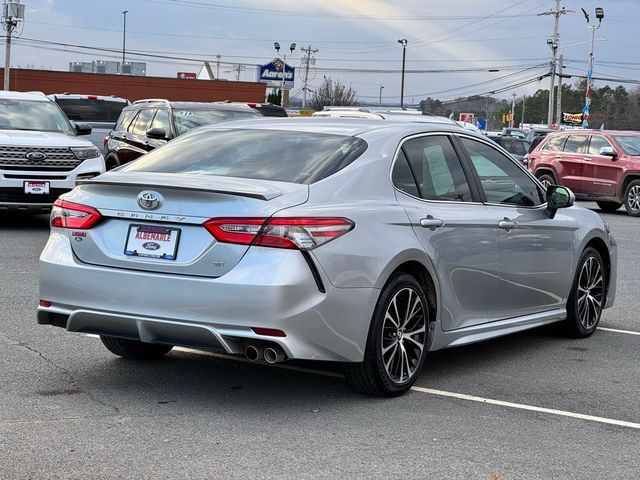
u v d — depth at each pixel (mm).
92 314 5266
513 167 7043
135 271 5176
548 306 7270
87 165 13453
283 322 4891
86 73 54562
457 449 4691
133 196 5242
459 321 6180
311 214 5035
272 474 4227
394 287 5453
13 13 52469
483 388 5949
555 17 61156
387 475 4270
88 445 4543
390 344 5527
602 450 4777
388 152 5828
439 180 6168
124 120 17312
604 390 6012
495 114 122812
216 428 4891
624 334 8000
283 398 5512
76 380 5766
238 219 4961
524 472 4395
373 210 5422
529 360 6832
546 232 7039
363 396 5613
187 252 5074
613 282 8148
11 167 12953
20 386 5582
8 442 4547
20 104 14742
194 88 56812
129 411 5148
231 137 6098
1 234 13047
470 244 6164
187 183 5188
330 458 4477
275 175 5430
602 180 22609
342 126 6109
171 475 4172
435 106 91562
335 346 5133
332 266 5051
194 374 6020
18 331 7086
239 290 4887
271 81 71312
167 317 5062
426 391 5812
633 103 106688
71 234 5426
